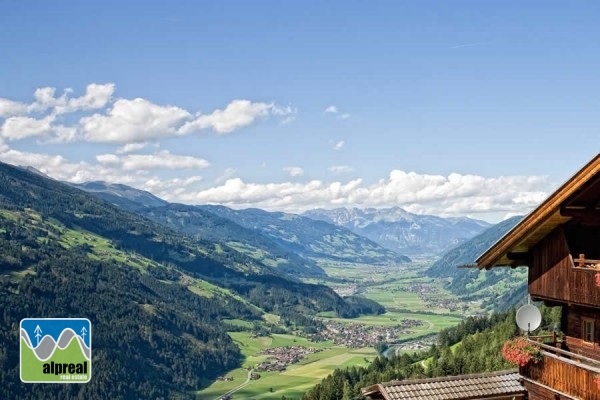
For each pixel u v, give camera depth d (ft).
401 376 411.54
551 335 73.51
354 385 445.78
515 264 75.15
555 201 62.39
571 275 64.13
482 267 74.64
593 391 60.08
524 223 66.49
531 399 70.54
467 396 74.18
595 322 68.03
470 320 545.03
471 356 373.20
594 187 61.31
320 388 459.73
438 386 75.66
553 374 65.98
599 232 67.15
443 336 552.82
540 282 69.15
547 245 68.23
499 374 78.69
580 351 70.08
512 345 71.20
